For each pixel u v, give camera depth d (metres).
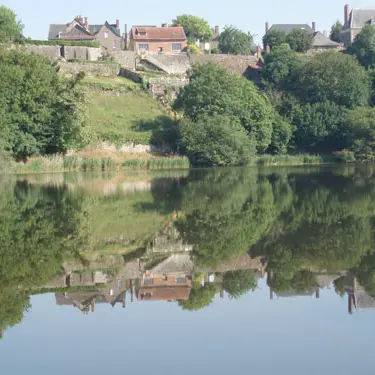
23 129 75.12
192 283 22.88
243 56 131.88
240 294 21.34
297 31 148.75
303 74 110.62
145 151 88.19
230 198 46.66
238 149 86.19
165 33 143.62
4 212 40.03
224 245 29.17
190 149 85.31
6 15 111.44
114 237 31.58
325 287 21.92
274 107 103.94
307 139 102.94
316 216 36.59
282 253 27.06
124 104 100.06
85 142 79.25
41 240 30.73
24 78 74.50
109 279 23.64
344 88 105.81
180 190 53.19
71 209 41.41
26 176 69.12
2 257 27.03
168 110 101.75
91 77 106.19
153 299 21.06
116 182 61.62
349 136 98.19
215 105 91.00
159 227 34.28
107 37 137.50
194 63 115.88
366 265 24.59
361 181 59.28
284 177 66.00
